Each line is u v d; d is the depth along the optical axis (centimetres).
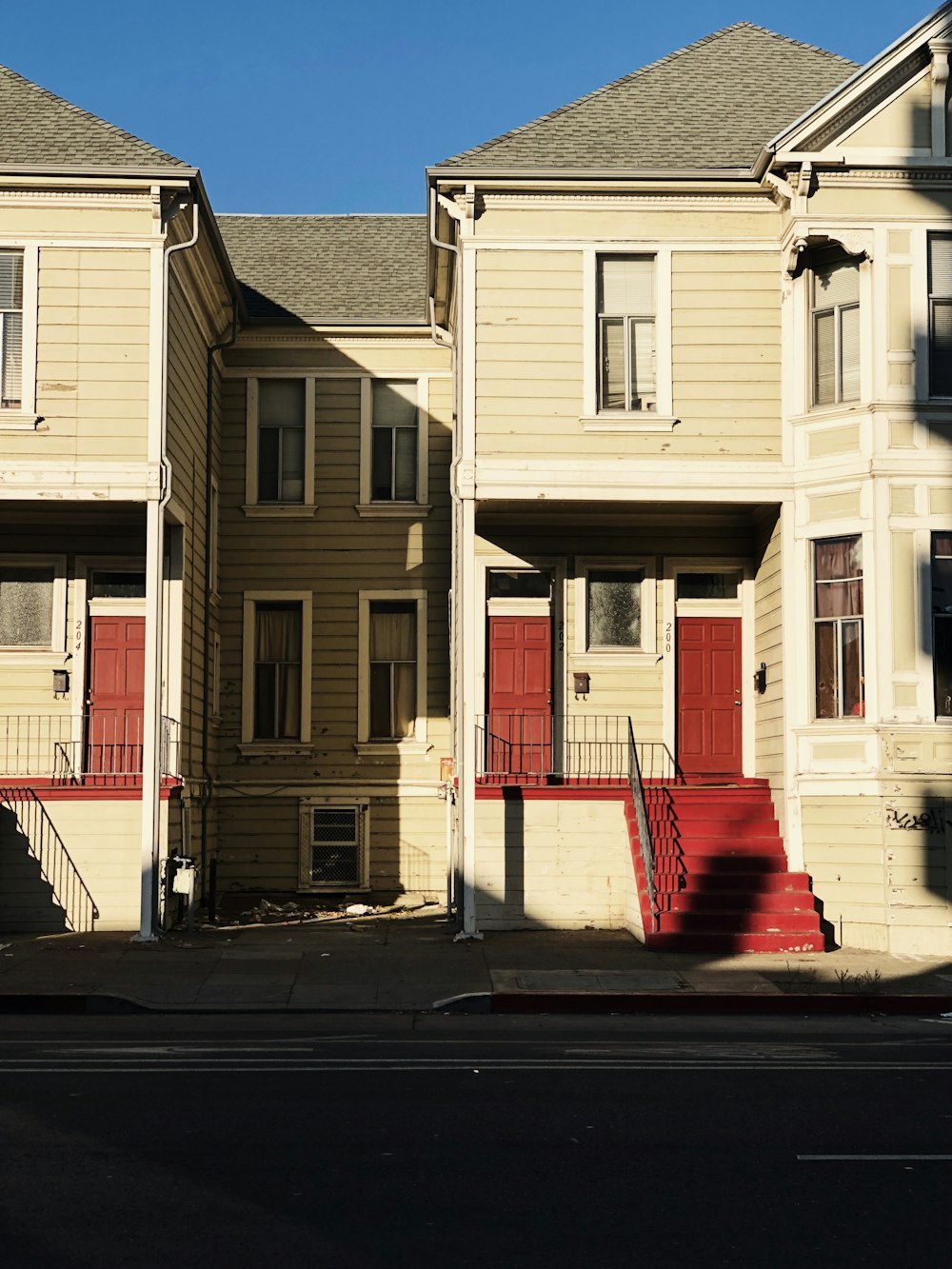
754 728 2194
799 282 2000
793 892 1873
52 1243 624
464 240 2020
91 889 2056
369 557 2609
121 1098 920
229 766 2558
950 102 1956
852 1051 1176
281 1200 690
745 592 2225
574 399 2003
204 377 2400
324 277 2780
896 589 1895
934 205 1947
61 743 2233
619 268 2039
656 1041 1237
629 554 2236
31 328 1975
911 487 1912
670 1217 669
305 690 2577
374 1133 824
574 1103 912
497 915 2023
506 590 2242
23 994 1498
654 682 2223
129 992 1524
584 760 2205
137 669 2264
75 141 2005
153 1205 679
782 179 1972
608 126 2095
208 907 2362
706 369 2012
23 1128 831
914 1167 759
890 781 1866
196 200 2014
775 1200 696
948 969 1695
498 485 1988
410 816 2564
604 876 2039
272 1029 1329
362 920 2277
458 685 2114
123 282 1989
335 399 2642
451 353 2605
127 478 1967
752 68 2227
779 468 1994
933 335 1941
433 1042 1212
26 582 2280
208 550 2433
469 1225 653
